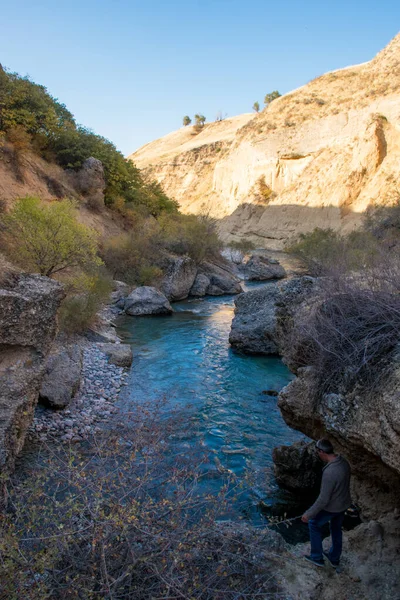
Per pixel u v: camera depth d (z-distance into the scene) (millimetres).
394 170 56156
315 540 4332
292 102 88188
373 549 4543
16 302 5961
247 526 4656
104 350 12250
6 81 24891
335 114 73875
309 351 5645
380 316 4758
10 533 3420
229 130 129125
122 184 32594
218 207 94250
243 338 13219
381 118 60656
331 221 60375
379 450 4082
